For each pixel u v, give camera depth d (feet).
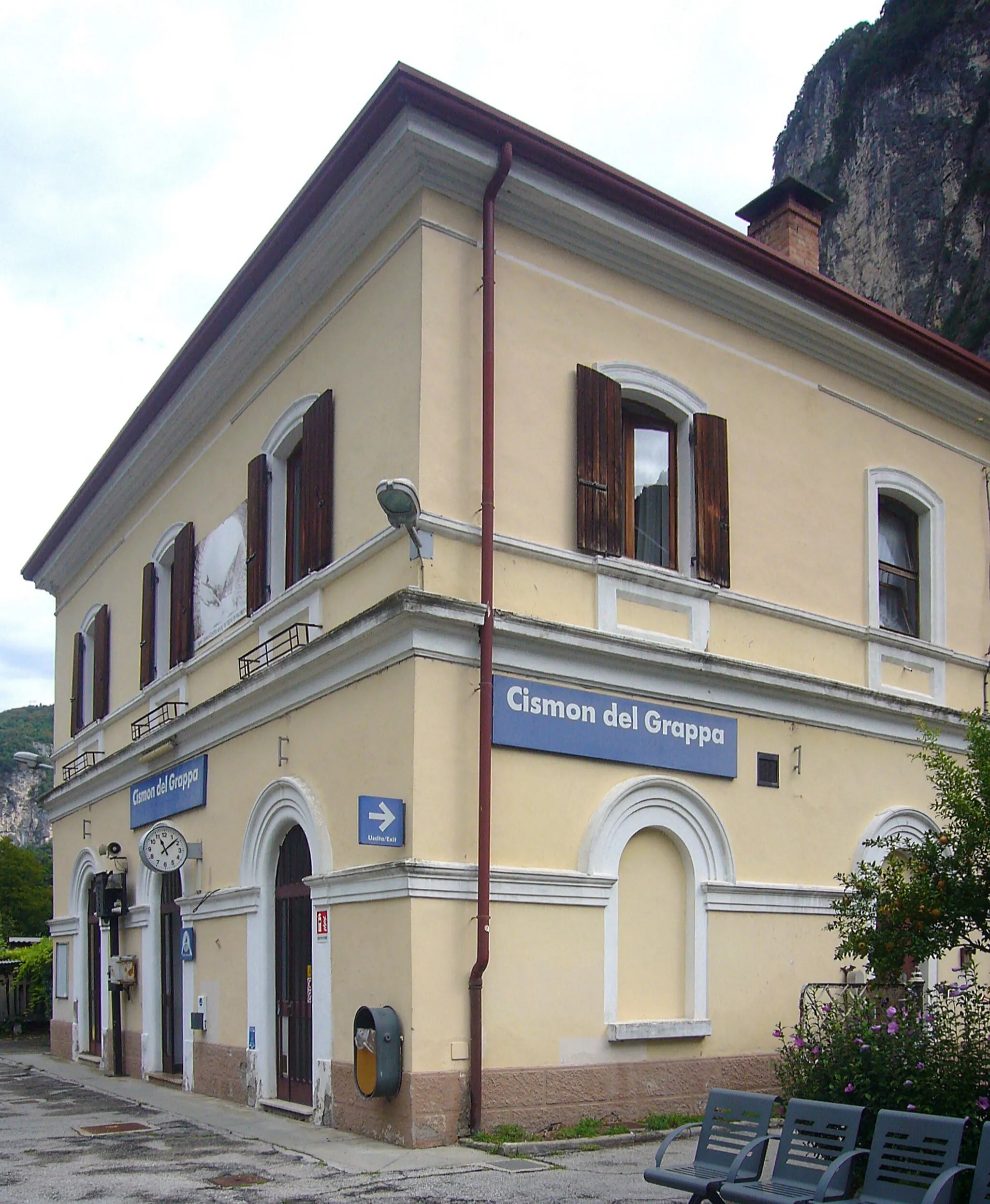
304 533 40.68
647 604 39.04
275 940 40.83
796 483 45.06
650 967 37.01
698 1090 36.68
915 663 48.60
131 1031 54.44
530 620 34.81
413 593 32.58
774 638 42.91
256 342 45.96
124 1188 26.76
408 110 34.45
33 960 87.97
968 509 52.85
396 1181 26.76
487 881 32.53
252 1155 30.81
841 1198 20.13
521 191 37.06
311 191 38.60
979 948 27.89
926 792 47.19
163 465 56.70
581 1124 33.27
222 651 47.83
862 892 29.53
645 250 40.29
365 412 37.63
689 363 41.98
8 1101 46.37
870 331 47.65
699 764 39.06
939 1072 24.84
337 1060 34.58
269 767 41.55
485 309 35.88
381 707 34.42
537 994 33.55
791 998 40.09
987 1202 18.69
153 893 53.11
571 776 35.76
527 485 36.45
